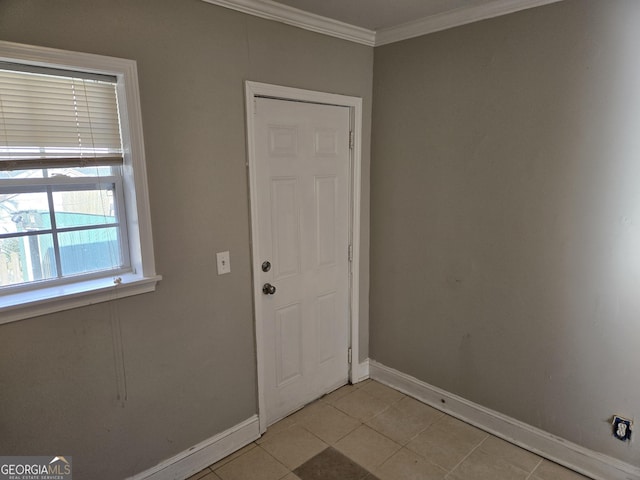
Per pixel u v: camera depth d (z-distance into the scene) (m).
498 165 2.23
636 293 1.88
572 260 2.04
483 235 2.34
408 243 2.70
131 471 1.90
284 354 2.55
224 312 2.15
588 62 1.88
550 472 2.12
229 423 2.26
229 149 2.06
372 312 2.98
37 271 1.63
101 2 1.58
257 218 2.23
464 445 2.33
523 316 2.24
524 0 2.02
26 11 1.42
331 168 2.63
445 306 2.57
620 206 1.87
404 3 2.14
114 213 1.80
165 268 1.90
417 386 2.78
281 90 2.23
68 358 1.65
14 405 1.54
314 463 2.19
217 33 1.94
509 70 2.13
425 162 2.54
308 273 2.61
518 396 2.31
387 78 2.65
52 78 1.54
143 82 1.73
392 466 2.16
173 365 1.98
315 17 2.29
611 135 1.86
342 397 2.82
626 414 1.96
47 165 1.56
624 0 1.76
